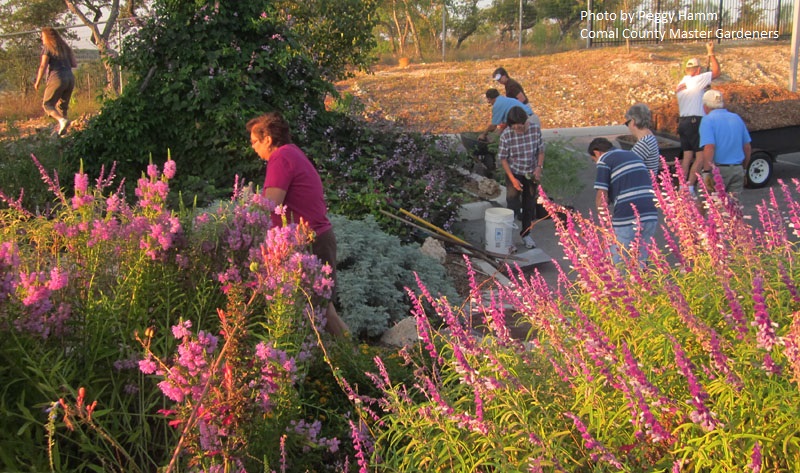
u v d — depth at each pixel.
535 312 3.45
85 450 2.91
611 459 2.59
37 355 3.09
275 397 3.08
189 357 2.79
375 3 12.89
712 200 3.78
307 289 3.61
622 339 3.34
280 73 9.84
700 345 3.10
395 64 33.53
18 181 8.88
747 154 8.69
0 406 2.84
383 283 6.11
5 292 3.08
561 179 10.40
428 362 4.52
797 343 2.52
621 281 3.31
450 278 7.42
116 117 9.31
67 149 9.70
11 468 2.74
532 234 9.60
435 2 39.31
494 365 3.11
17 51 22.84
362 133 10.12
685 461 2.57
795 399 2.58
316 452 3.41
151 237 3.70
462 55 34.38
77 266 3.61
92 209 3.82
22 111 20.09
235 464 2.81
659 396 2.66
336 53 12.90
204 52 9.48
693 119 11.41
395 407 3.22
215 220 4.25
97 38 20.86
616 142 12.60
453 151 10.69
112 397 3.18
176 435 3.14
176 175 9.44
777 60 26.64
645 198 5.98
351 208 8.34
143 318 3.57
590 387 2.83
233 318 3.00
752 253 3.64
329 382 4.20
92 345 3.32
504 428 2.90
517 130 8.77
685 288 3.57
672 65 24.45
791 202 4.00
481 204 10.27
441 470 3.00
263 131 5.07
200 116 9.50
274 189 4.86
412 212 8.66
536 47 35.12
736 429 2.61
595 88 22.44
